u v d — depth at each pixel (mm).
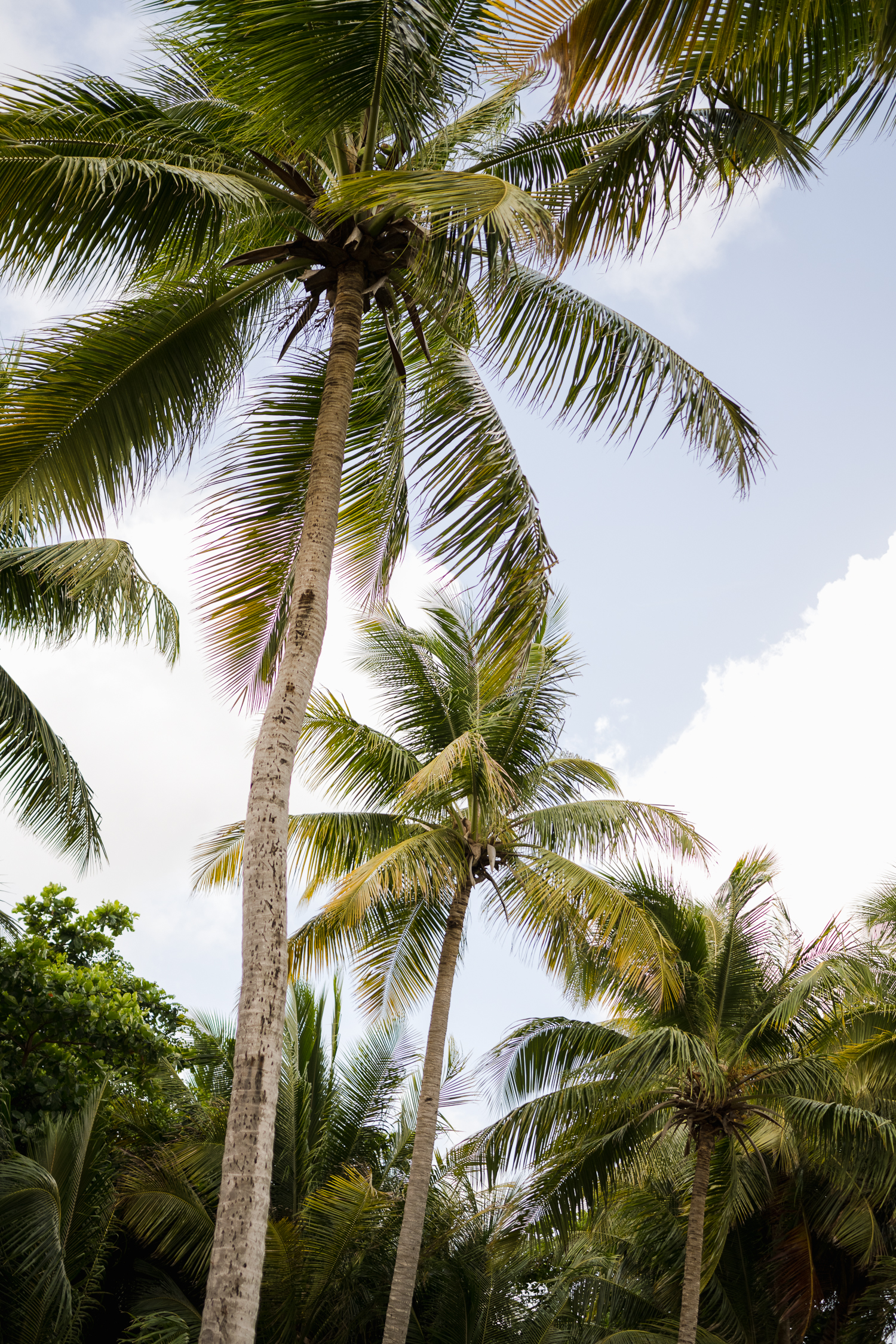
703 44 5273
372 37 6652
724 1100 15742
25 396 7645
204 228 7723
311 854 15430
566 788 16016
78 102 7434
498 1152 16047
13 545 13156
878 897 20781
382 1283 16594
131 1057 14406
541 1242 17266
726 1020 16391
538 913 14781
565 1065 16297
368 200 6062
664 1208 19828
